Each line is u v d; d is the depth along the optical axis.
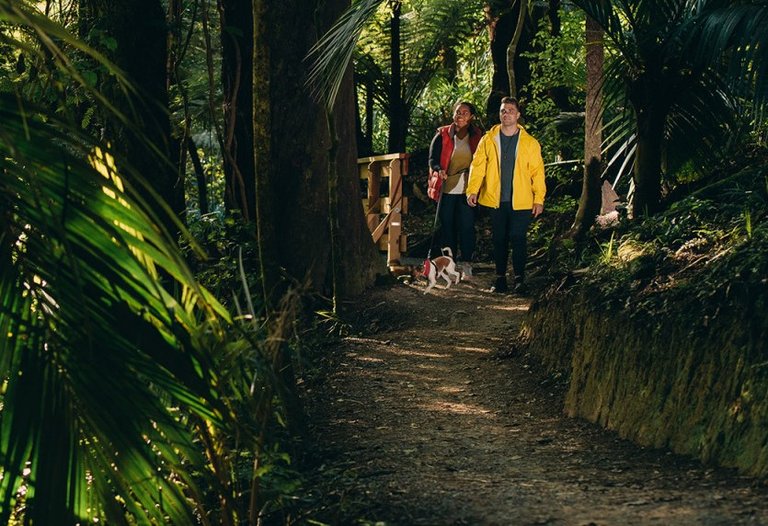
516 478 5.00
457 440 5.95
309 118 9.87
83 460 3.70
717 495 4.33
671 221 7.34
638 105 8.17
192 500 4.76
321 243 9.91
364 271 10.29
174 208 8.50
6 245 3.60
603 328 6.45
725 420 5.04
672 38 7.53
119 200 3.72
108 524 3.90
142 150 8.16
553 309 7.70
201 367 3.77
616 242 8.03
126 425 3.73
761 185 7.23
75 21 8.56
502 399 6.95
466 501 4.56
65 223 3.59
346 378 7.61
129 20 8.21
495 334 8.77
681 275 6.38
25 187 3.56
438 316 9.45
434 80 18.47
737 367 5.11
